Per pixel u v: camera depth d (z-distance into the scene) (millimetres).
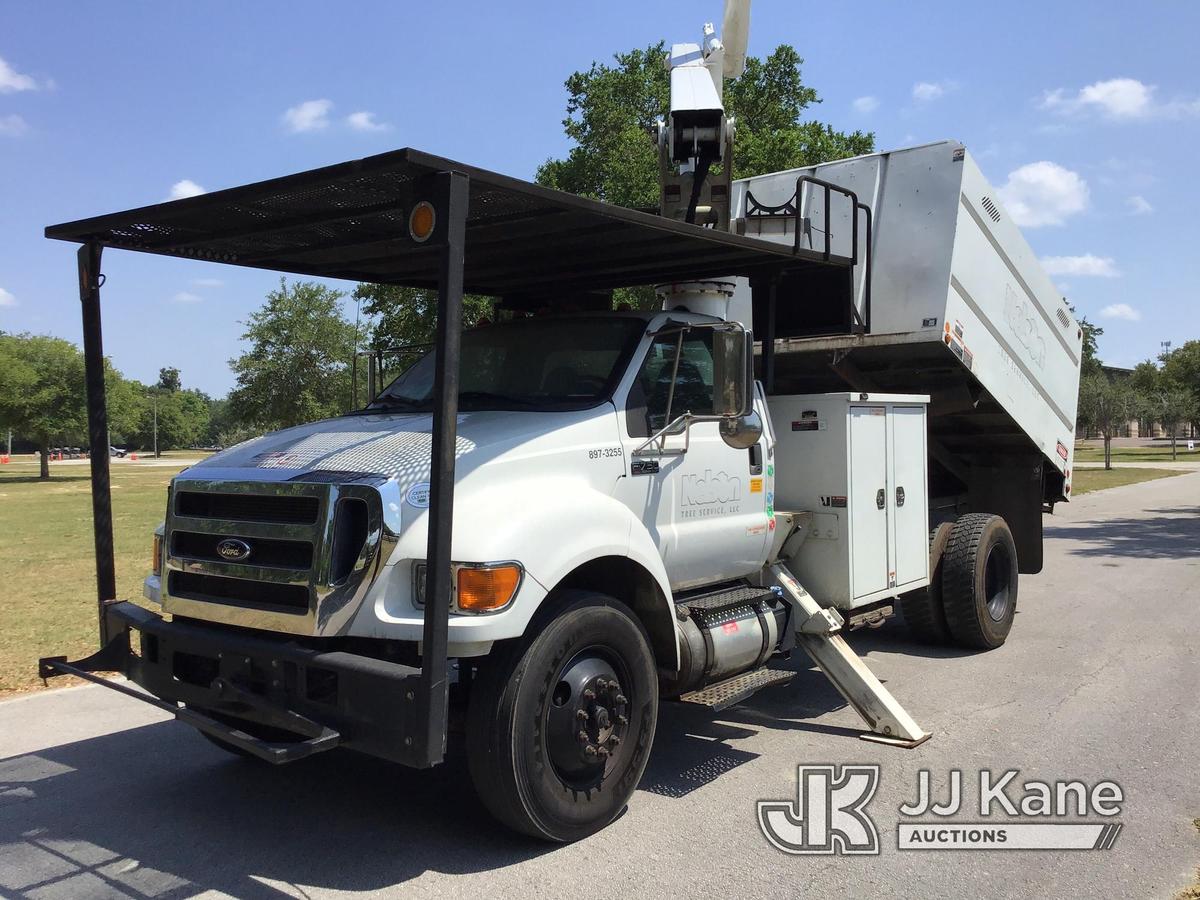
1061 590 10648
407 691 3518
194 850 4164
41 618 9219
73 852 4152
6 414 45781
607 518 4363
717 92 6398
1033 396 8680
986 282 7641
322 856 4090
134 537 17453
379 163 3451
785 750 5469
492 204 4055
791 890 3752
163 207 4332
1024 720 5898
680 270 5863
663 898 3689
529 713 3910
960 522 7777
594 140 20375
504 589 3773
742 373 4594
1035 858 4027
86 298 4934
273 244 5035
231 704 4133
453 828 4379
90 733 5875
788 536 6012
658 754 5422
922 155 7211
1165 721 5820
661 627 4703
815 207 7715
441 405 3508
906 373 7730
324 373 36406
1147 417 52469
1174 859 4004
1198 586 10812
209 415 160750
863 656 7652
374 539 3809
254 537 4137
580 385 4918
